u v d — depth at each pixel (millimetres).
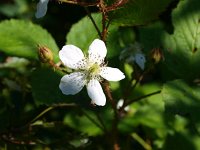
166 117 230
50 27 280
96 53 184
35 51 209
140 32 217
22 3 299
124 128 230
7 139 209
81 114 225
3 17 298
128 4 179
